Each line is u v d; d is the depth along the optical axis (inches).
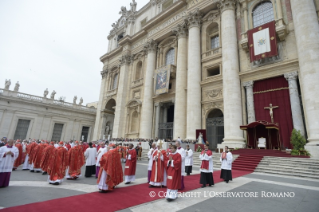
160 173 261.4
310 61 485.4
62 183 284.5
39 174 364.5
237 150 539.8
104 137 1293.1
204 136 683.4
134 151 303.6
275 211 175.0
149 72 1028.5
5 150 250.8
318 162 378.3
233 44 680.4
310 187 265.6
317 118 453.4
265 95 606.9
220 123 709.3
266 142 572.1
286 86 572.7
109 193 229.8
